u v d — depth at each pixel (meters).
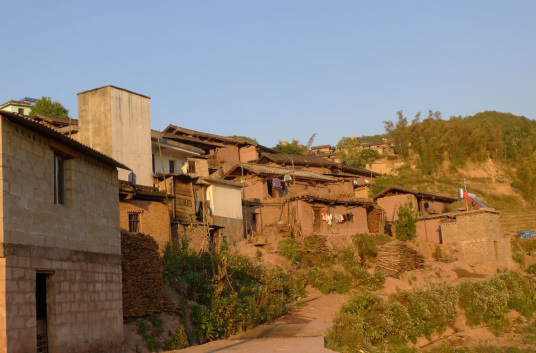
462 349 26.83
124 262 19.19
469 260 41.44
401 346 25.34
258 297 25.75
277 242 37.19
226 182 38.00
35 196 13.72
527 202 78.50
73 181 15.70
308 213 41.78
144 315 19.38
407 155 90.19
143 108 33.59
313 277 32.09
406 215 44.50
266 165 57.12
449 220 44.66
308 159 64.19
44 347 13.91
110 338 16.84
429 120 96.56
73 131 32.72
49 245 14.12
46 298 14.15
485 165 88.56
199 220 34.41
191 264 25.20
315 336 21.52
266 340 20.84
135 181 31.36
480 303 31.34
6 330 12.09
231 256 28.81
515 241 49.03
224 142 60.38
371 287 33.22
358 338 21.12
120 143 31.62
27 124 13.37
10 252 12.47
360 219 46.19
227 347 19.27
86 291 15.76
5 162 12.64
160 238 28.36
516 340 29.69
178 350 18.73
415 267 38.09
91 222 16.56
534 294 35.16
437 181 82.06
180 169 40.19
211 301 22.80
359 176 70.00
